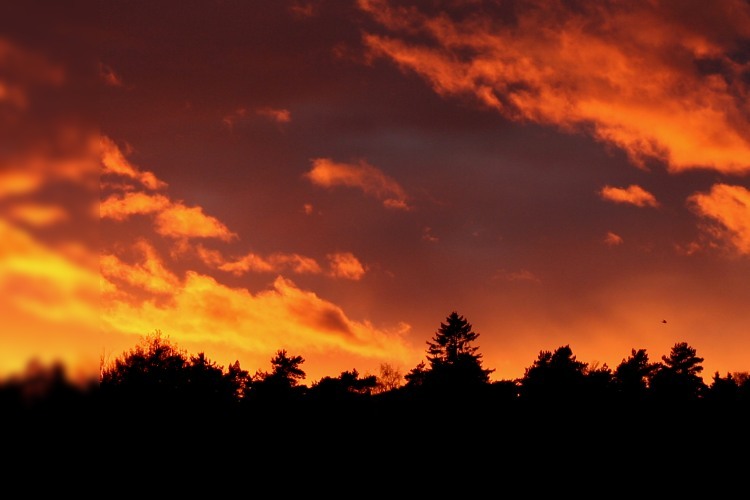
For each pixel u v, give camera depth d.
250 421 35.12
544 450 35.62
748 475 33.28
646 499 31.28
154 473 25.16
